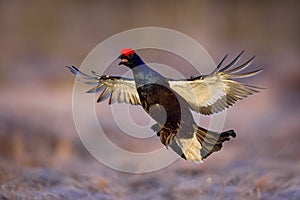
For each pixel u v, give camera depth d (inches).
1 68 1502.2
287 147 764.6
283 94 1285.7
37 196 502.3
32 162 658.2
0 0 2164.1
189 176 628.4
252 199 527.5
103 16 2171.5
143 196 560.4
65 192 532.4
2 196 486.6
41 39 1930.4
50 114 1011.3
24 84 1386.6
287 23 2146.9
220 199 526.9
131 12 2178.9
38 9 2148.1
